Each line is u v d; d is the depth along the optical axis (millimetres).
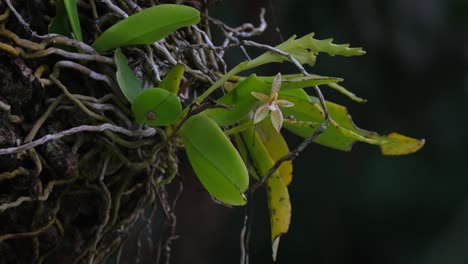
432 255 4406
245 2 3086
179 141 1513
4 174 1427
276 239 1554
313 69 3666
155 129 1493
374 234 4535
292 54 1486
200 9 1619
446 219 4469
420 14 3631
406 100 3896
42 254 1496
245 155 1580
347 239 4539
